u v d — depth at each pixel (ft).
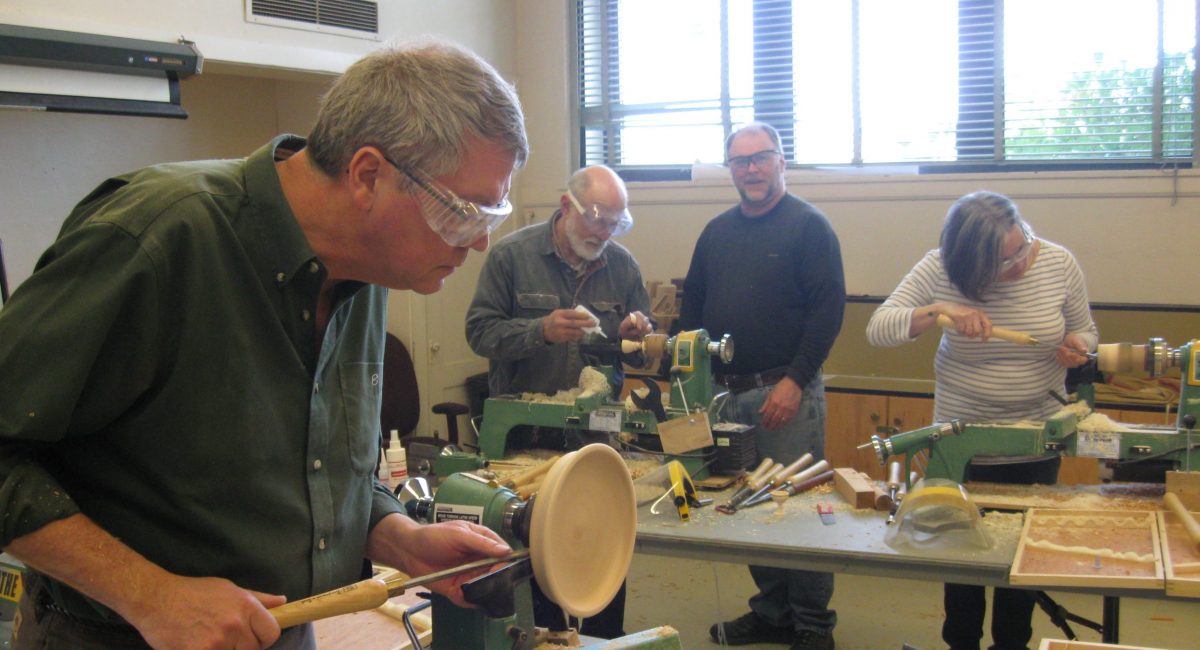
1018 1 13.23
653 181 15.46
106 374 3.08
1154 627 10.59
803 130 14.69
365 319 4.01
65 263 3.00
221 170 3.46
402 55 3.28
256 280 3.35
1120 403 11.04
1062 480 11.62
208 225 3.23
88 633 3.51
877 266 13.89
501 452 8.88
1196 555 6.15
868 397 12.51
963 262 8.03
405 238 3.35
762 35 14.75
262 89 14.02
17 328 2.94
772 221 10.17
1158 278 12.50
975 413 8.52
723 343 8.17
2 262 8.93
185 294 3.18
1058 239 12.94
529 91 15.92
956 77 13.66
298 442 3.61
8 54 8.50
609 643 3.76
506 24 15.53
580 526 3.57
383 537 4.06
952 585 8.45
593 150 16.17
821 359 9.78
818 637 9.75
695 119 15.43
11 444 2.96
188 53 9.98
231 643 2.94
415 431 14.19
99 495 3.34
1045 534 6.67
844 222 13.99
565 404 8.55
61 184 11.45
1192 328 11.89
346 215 3.36
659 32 15.46
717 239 10.59
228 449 3.36
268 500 3.51
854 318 13.34
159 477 3.31
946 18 13.61
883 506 7.41
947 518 6.61
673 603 11.64
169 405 3.25
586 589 3.57
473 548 3.59
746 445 8.39
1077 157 13.19
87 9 9.44
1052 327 8.20
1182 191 12.25
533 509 3.42
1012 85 13.42
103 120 11.87
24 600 3.76
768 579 10.38
